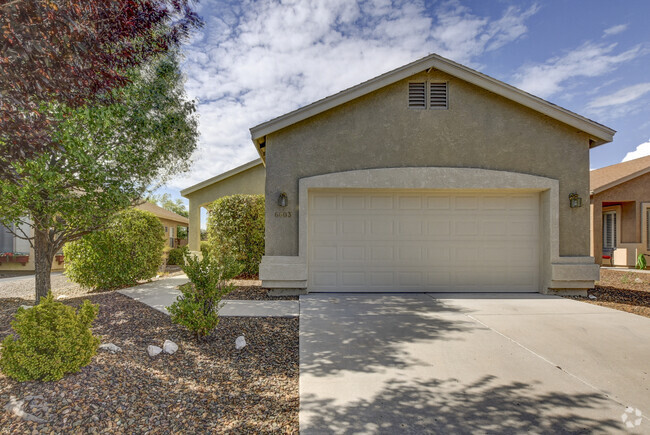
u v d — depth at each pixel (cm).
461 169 798
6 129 296
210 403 321
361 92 780
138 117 663
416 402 327
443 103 816
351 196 825
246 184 1499
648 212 1478
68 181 646
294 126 799
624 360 424
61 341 314
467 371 394
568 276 781
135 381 342
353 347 465
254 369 400
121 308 636
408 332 526
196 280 490
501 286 831
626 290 875
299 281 782
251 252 1055
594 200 1473
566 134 809
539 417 302
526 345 472
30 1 262
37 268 726
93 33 335
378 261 823
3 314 610
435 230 830
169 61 750
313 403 324
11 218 625
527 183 799
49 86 310
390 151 804
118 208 714
